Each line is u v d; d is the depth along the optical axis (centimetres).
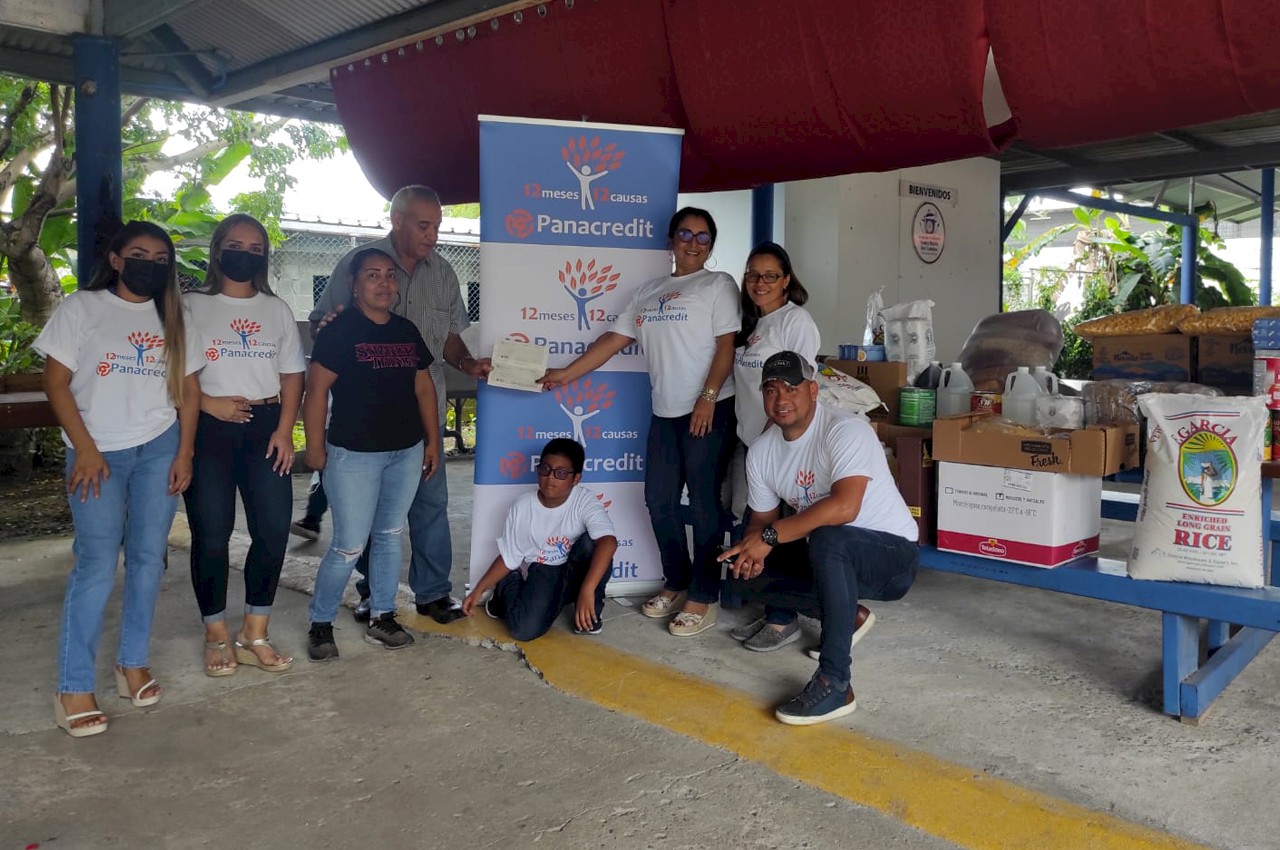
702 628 362
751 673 321
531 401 386
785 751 262
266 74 526
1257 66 262
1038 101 298
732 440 368
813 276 709
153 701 292
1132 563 294
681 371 357
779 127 359
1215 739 269
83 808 231
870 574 294
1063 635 360
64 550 493
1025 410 339
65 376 262
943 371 398
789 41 343
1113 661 332
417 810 231
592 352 378
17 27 427
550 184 380
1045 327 502
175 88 566
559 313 386
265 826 224
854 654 339
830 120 345
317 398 318
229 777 247
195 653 338
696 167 414
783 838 220
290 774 249
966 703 295
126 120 712
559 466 345
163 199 788
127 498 283
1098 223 1280
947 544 329
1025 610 392
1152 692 303
